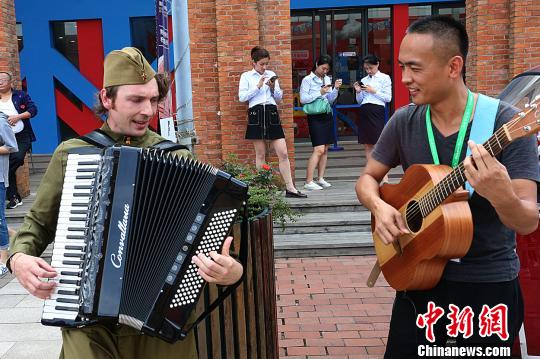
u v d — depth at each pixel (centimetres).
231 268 213
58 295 212
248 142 804
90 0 1166
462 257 238
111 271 209
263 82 743
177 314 211
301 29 1175
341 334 446
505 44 794
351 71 1183
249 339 311
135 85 230
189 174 214
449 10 1145
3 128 583
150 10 1161
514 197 200
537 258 361
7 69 815
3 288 570
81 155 221
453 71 228
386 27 1166
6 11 816
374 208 261
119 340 228
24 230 234
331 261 640
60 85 1206
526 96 436
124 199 212
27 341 444
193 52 802
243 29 784
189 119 598
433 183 233
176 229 212
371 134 820
